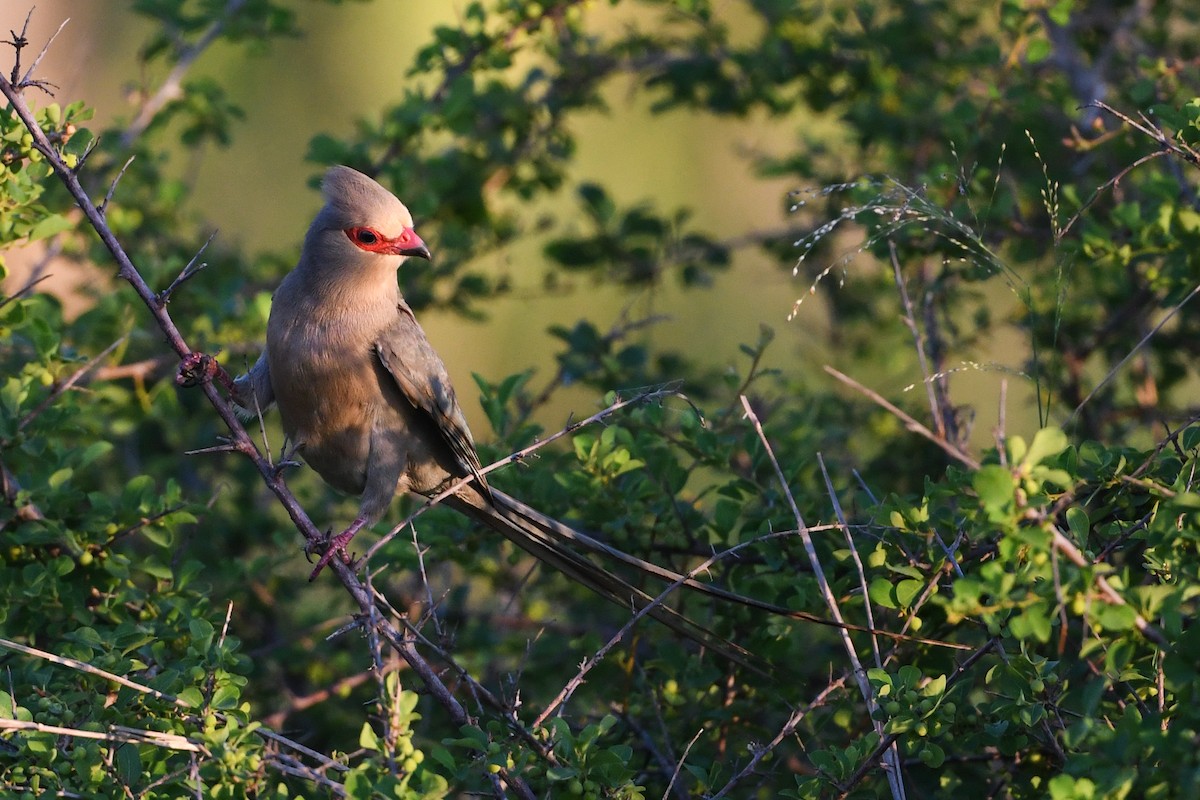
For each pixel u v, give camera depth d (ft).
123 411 38.70
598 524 31.14
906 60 43.80
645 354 38.81
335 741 34.60
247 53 44.55
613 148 77.30
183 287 41.83
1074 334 41.04
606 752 21.80
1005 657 22.31
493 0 46.55
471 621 38.22
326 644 37.52
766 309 72.90
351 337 30.94
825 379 51.24
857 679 23.76
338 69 81.10
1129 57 43.19
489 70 42.96
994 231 35.76
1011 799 24.57
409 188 40.16
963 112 37.91
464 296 45.85
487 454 32.09
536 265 68.18
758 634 28.45
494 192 46.03
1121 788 17.44
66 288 48.03
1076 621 26.89
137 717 22.89
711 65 45.57
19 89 24.02
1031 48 37.17
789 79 45.24
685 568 30.37
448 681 33.60
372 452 31.68
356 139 42.68
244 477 42.27
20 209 26.73
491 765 20.90
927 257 36.63
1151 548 21.49
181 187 44.62
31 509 26.84
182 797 20.67
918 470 38.75
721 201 77.51
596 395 38.42
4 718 20.68
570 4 39.88
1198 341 39.47
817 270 47.83
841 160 47.98
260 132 78.69
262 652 34.78
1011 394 49.90
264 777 20.16
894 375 50.78
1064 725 22.04
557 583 38.01
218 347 38.34
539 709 29.35
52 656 20.62
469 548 33.30
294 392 31.42
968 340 41.47
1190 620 21.57
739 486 30.32
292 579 38.75
